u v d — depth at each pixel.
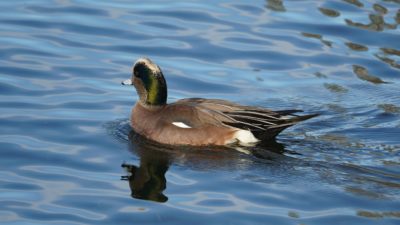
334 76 18.72
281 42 20.06
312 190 13.62
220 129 15.59
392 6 21.86
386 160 14.83
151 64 16.09
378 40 20.27
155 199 13.25
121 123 16.34
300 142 15.58
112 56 19.11
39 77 17.98
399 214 12.84
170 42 19.86
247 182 13.91
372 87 18.23
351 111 17.06
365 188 13.70
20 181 13.77
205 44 19.81
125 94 17.61
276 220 12.61
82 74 18.25
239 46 19.81
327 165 14.58
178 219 12.60
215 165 14.65
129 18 20.89
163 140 15.70
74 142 15.38
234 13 21.38
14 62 18.52
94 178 14.00
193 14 21.22
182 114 15.79
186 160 14.90
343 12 21.48
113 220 12.55
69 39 19.73
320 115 16.81
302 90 18.05
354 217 12.73
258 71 18.84
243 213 12.81
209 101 16.09
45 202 13.09
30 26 20.23
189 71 18.69
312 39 20.23
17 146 15.03
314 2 22.03
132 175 14.16
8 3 21.44
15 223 12.41
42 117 16.27
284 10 21.59
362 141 15.65
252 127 15.50
